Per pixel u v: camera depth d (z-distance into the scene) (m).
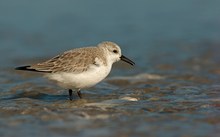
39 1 31.02
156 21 27.19
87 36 24.64
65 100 13.16
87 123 10.35
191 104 12.16
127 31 25.30
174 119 10.66
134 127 10.05
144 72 17.33
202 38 22.88
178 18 27.61
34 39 24.27
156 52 20.77
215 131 9.75
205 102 12.38
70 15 28.84
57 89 14.59
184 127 10.03
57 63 12.63
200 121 10.48
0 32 25.47
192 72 17.03
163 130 9.84
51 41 23.84
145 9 29.84
